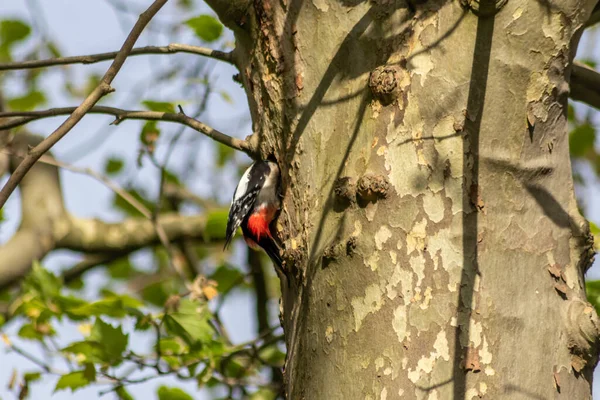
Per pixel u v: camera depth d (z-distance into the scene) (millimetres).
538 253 6820
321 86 7711
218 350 11133
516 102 7031
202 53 9133
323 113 7645
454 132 6898
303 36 7996
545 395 6422
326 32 7777
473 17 7098
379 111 7148
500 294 6559
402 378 6340
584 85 9758
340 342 6730
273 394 13828
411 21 7297
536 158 7039
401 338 6453
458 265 6578
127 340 10508
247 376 12875
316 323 6988
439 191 6777
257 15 8430
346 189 7066
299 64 7992
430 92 7016
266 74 8422
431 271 6578
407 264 6637
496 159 6883
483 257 6637
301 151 7801
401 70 7152
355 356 6598
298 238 7625
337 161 7355
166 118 8625
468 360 6332
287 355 7645
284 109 8133
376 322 6578
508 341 6445
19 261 14422
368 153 7094
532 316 6602
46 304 10875
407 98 7055
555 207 7051
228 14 8578
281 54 8172
